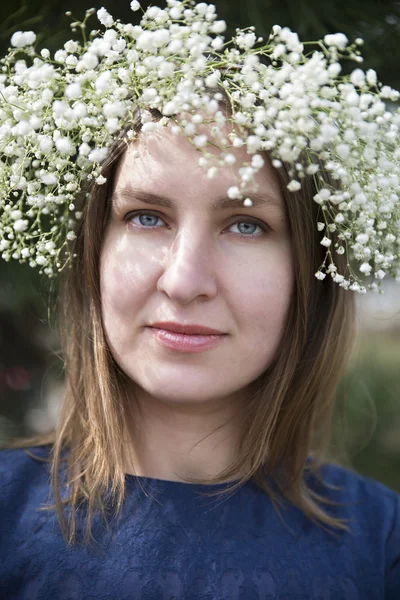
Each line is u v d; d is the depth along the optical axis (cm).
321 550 106
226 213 93
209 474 108
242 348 97
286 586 99
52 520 103
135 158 92
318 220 104
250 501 107
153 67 84
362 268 89
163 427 108
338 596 101
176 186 90
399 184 91
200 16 87
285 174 95
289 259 100
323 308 116
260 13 147
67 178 94
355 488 122
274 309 98
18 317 192
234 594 96
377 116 89
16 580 99
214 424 107
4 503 106
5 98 92
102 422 108
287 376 107
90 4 150
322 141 81
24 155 95
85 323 113
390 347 287
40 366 207
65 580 97
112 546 99
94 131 97
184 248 91
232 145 89
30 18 151
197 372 95
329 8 151
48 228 145
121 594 95
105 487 104
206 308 93
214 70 88
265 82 85
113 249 98
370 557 110
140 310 96
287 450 116
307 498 113
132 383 109
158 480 105
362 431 247
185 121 84
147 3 151
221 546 100
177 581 96
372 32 157
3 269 163
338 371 122
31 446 120
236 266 94
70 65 90
